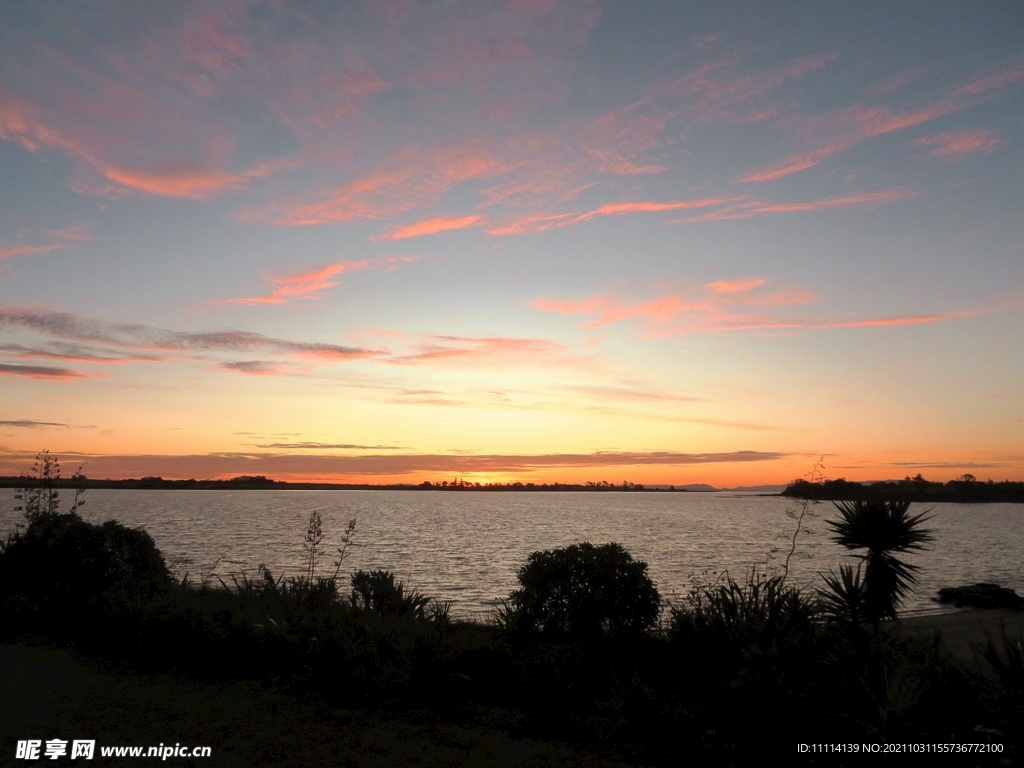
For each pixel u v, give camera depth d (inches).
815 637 274.4
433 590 886.4
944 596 730.8
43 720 225.9
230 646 293.1
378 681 259.3
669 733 218.8
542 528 2625.5
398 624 291.6
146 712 235.5
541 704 249.3
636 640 338.0
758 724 213.9
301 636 286.7
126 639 318.3
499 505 6875.0
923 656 247.4
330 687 262.1
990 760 193.0
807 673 243.4
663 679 286.0
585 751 208.2
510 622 352.8
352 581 367.6
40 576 404.8
